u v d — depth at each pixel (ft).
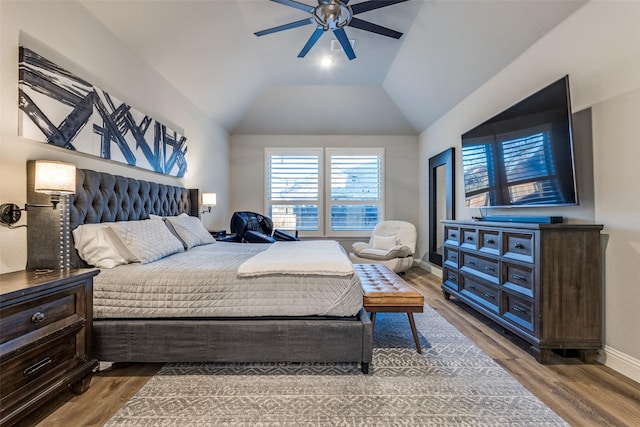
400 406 4.78
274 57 12.50
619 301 5.79
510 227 7.06
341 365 6.10
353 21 8.25
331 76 14.16
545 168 7.00
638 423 4.38
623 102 5.71
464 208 12.14
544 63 7.64
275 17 10.04
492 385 5.36
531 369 5.92
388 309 6.59
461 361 6.25
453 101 12.57
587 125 6.44
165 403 4.84
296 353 5.74
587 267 6.12
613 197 5.90
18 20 5.19
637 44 5.46
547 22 7.29
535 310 6.28
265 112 16.48
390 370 5.89
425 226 16.69
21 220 5.33
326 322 5.75
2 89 5.00
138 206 8.39
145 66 8.86
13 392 3.91
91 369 5.17
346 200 18.02
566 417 4.52
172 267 6.09
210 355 5.74
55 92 5.78
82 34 6.54
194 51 9.82
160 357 5.69
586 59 6.44
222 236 13.23
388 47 11.71
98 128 6.91
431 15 9.41
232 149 17.65
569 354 6.51
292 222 17.92
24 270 5.30
